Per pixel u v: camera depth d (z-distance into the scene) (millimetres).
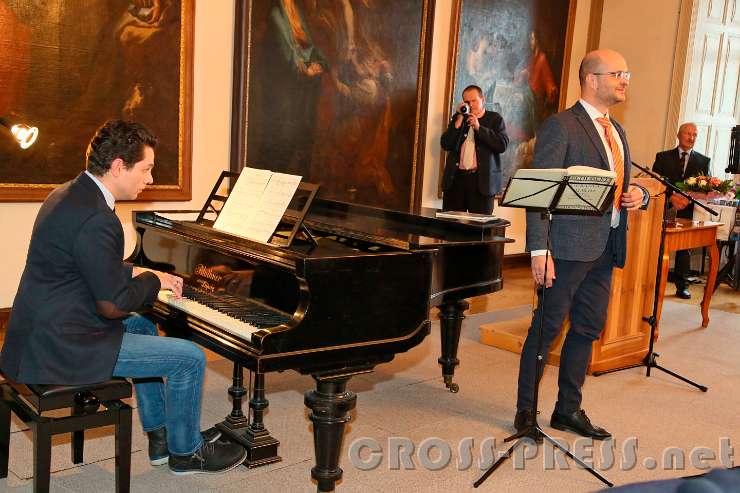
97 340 2447
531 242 3195
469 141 6500
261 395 3062
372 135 6715
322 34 6199
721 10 8523
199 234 2932
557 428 3586
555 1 8164
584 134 3199
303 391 3949
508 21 7703
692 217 6473
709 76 8586
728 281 7836
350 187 6633
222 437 3129
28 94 4762
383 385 4137
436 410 3789
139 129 2467
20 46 4691
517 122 8055
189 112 5504
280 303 2592
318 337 2438
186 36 5398
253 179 2863
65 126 4938
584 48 8773
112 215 2406
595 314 3416
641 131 8648
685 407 4039
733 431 3721
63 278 2404
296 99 6121
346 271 2479
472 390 4125
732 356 5152
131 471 2904
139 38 5180
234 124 5805
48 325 2387
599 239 3232
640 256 4684
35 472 2354
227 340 2473
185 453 2814
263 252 2604
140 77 5227
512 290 6996
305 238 3092
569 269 3254
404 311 2637
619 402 4059
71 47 4898
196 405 2775
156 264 3236
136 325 2996
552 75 8328
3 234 4820
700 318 6246
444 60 7301
